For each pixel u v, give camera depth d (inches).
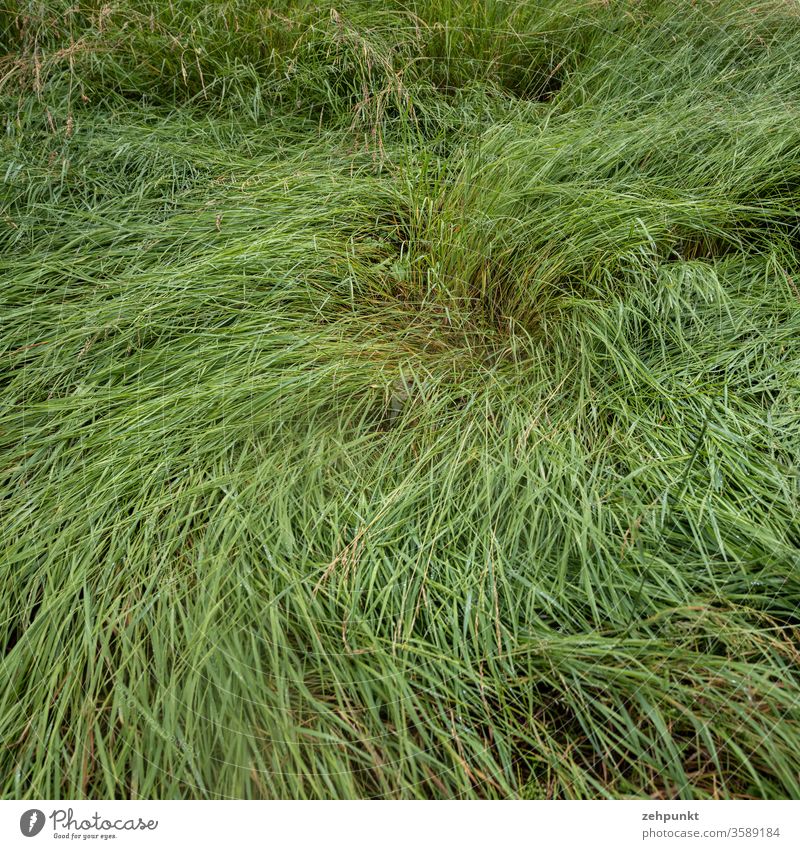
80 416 83.7
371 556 71.4
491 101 124.6
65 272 98.0
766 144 104.2
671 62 120.4
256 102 121.9
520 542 73.9
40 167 108.8
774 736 61.4
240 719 61.9
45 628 67.6
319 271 98.3
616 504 74.5
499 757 63.8
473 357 92.9
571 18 129.8
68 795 60.4
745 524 70.6
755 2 128.6
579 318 94.5
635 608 68.7
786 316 91.4
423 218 107.3
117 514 75.0
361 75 122.5
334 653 66.0
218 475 78.5
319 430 83.2
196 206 106.3
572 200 101.5
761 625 68.8
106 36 122.6
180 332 93.0
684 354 88.0
